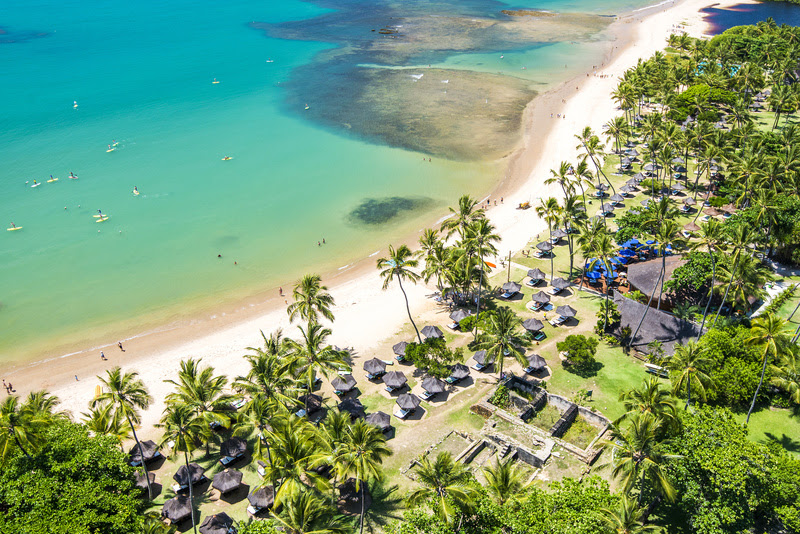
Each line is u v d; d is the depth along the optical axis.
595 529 45.81
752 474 50.28
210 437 61.84
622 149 151.50
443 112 185.12
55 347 87.62
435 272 87.69
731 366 69.12
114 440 57.31
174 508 56.53
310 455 53.62
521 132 167.50
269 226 122.06
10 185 138.62
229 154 156.88
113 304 97.56
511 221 120.50
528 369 76.38
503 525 48.03
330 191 136.75
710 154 117.00
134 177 143.25
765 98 181.88
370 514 56.59
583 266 101.38
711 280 83.25
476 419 68.94
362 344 85.25
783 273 95.69
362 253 112.31
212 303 97.69
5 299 98.56
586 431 65.81
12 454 54.53
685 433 53.31
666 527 53.62
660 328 79.00
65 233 118.62
